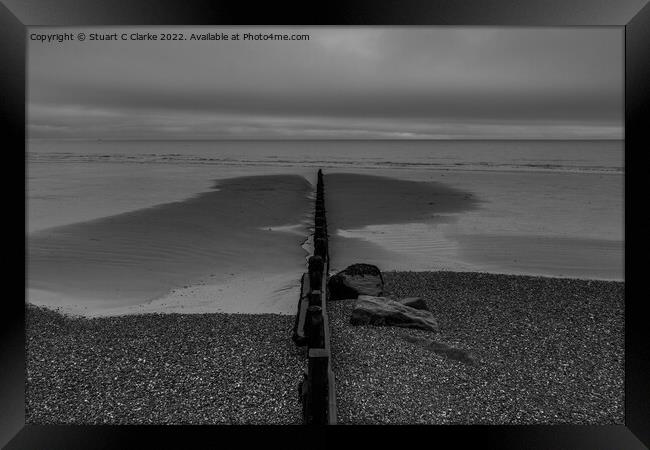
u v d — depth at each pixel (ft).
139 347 18.11
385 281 27.35
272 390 15.08
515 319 21.57
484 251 37.11
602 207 60.18
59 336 19.22
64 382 15.69
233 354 17.42
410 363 16.69
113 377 15.98
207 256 33.58
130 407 14.43
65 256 32.81
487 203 63.16
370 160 166.71
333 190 75.25
